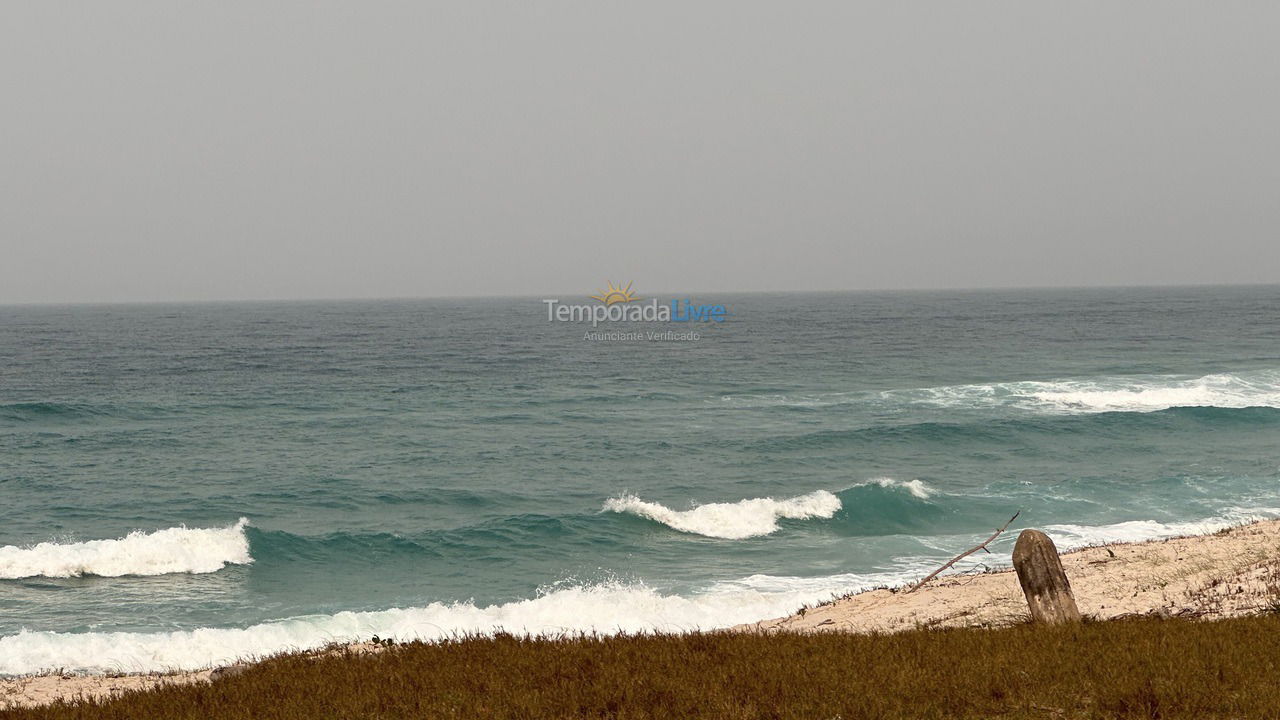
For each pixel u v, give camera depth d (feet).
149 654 57.88
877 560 79.46
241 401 197.36
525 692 26.37
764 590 71.51
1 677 53.52
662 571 78.64
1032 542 34.73
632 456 133.28
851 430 144.46
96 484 116.88
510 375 252.01
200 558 81.76
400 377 248.52
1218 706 22.43
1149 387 193.16
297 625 63.00
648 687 26.14
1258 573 44.47
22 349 372.17
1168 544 60.59
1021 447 132.05
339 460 132.57
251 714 26.07
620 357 312.71
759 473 120.78
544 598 68.74
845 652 30.22
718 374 248.73
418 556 84.23
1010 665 27.17
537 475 121.49
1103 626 32.58
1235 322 473.26
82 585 75.56
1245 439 132.77
